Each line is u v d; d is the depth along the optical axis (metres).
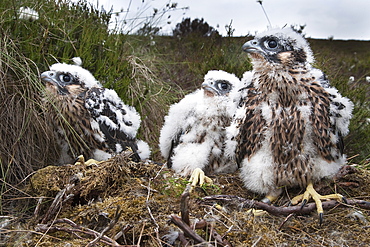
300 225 0.62
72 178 0.67
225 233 0.55
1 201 0.69
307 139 0.64
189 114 0.84
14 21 0.87
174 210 0.62
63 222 0.58
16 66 0.80
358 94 1.07
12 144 0.77
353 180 0.73
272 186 0.68
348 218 0.63
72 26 1.00
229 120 0.82
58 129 0.81
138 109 1.04
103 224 0.60
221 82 0.82
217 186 0.74
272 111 0.65
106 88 0.89
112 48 1.04
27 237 0.58
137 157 0.87
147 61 1.25
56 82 0.80
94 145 0.82
